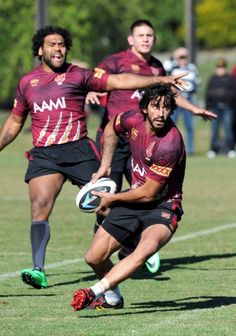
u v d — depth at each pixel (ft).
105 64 101.65
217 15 630.74
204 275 93.35
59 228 128.47
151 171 71.72
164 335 65.72
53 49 86.28
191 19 297.53
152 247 69.97
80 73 86.99
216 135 256.73
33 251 84.43
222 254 106.83
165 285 87.97
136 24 101.24
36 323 70.69
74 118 87.40
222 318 72.13
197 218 138.00
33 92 87.10
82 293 67.77
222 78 251.19
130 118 74.74
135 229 73.26
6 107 445.78
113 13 447.83
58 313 74.74
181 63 231.71
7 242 115.55
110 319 72.08
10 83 412.57
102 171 78.18
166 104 70.33
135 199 72.33
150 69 101.60
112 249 73.41
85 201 76.79
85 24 414.21
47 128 87.15
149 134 72.38
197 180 192.95
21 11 404.16
